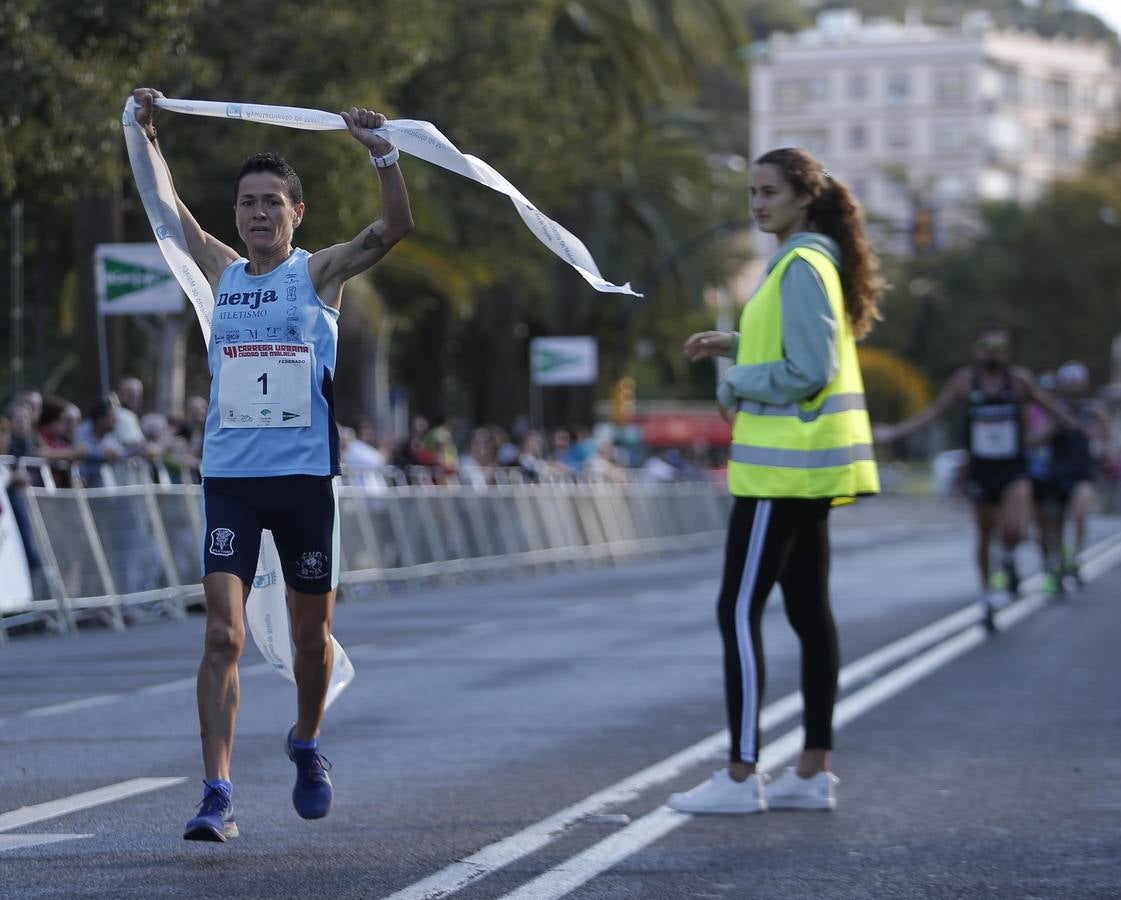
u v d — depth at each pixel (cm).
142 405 7744
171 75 5881
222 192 6444
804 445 1895
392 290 10119
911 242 14162
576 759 2270
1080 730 2522
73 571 4347
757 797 1919
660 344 16125
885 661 3375
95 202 5950
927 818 1892
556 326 11588
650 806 1953
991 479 3941
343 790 2044
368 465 6016
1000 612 4488
